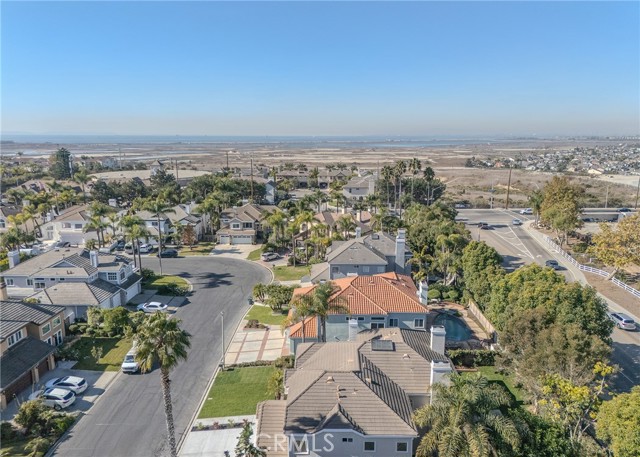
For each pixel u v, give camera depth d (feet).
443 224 257.14
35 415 118.11
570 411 106.22
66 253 223.92
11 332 142.20
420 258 244.42
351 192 516.73
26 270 212.43
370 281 170.71
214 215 353.51
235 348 167.73
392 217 349.00
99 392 138.41
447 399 88.79
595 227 391.04
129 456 109.91
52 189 463.83
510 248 321.52
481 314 188.34
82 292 193.47
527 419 97.25
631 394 96.32
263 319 194.39
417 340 131.13
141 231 242.58
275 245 306.96
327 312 149.69
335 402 100.22
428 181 488.02
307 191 573.74
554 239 345.72
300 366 121.80
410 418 98.84
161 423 123.03
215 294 225.97
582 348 112.78
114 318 176.76
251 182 470.39
